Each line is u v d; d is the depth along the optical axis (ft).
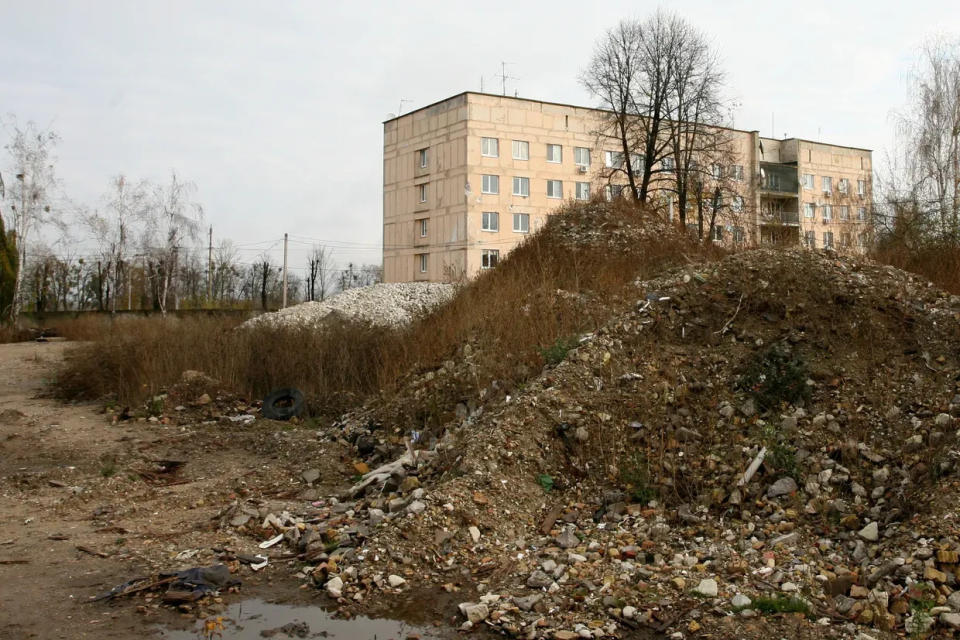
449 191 133.18
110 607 15.78
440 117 134.51
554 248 49.90
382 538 18.30
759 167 147.02
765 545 17.93
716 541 18.34
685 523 19.44
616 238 50.19
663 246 47.65
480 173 130.11
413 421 29.89
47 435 34.76
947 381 23.49
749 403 23.66
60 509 23.47
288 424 36.65
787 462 20.85
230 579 17.15
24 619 15.07
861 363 25.13
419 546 18.11
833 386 24.06
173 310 133.28
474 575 17.24
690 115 93.97
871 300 27.91
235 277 202.90
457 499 19.86
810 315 27.55
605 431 23.27
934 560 15.23
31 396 48.32
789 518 19.02
